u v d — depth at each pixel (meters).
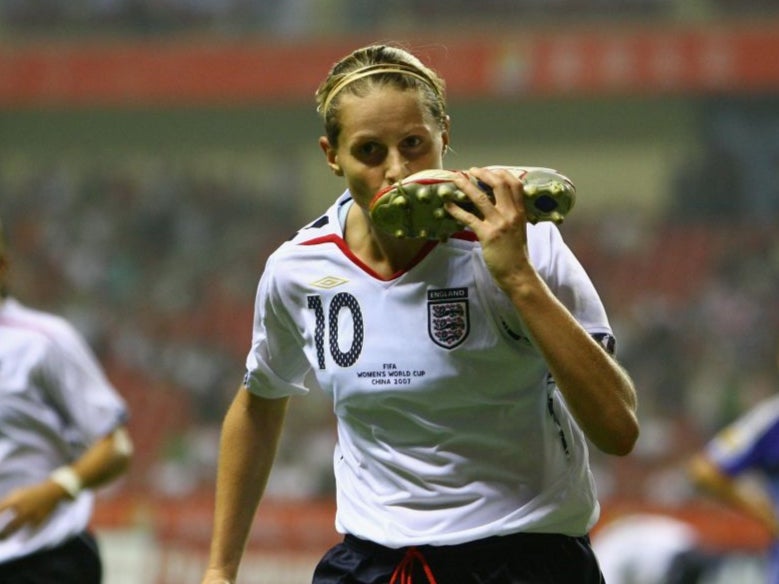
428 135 8.92
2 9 84.88
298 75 78.69
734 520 39.19
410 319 9.26
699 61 74.50
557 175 8.60
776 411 21.88
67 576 15.77
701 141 77.12
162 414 66.75
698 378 64.12
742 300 69.62
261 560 37.12
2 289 15.95
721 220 75.75
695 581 19.81
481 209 8.53
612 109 77.94
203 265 78.69
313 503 44.50
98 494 51.94
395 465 9.56
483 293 9.09
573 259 9.27
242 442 10.94
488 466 9.39
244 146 82.50
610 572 19.86
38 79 80.50
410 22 81.88
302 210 81.81
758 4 77.88
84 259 79.19
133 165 83.38
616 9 79.44
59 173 83.88
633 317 68.56
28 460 15.62
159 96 79.69
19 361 15.56
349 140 8.97
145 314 74.88
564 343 8.48
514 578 9.35
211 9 84.19
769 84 73.75
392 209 8.56
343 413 9.80
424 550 9.47
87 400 15.81
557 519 9.44
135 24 84.19
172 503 42.81
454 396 9.23
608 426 8.63
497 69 76.12
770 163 75.88
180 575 35.81
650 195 77.38
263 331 10.41
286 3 84.06
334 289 9.58
